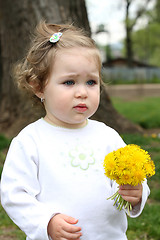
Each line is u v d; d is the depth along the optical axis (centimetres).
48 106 201
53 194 187
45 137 198
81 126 206
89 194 188
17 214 183
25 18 638
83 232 186
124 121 762
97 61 197
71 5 625
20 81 224
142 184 191
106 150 204
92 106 194
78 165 192
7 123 721
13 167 194
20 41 653
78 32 213
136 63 4516
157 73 4153
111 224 193
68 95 190
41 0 619
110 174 171
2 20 716
